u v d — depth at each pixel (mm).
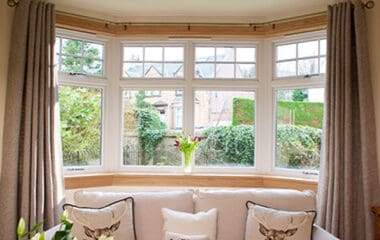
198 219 2178
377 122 2701
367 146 2623
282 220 2094
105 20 3258
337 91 2709
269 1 2951
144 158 3373
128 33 3281
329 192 2684
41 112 2715
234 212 2287
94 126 3295
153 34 3285
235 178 3211
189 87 3350
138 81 3352
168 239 2043
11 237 2553
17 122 2631
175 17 3307
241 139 3363
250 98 3377
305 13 3092
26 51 2695
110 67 3340
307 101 3172
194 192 2463
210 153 3375
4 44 2721
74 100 3197
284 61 3295
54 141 2777
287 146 3256
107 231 2076
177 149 3373
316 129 3117
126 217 2193
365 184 2607
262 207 2217
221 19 3301
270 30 3236
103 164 3312
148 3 3023
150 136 3377
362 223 2648
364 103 2643
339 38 2732
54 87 2812
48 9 2803
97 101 3316
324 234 2084
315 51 3127
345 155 2654
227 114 3383
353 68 2732
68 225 1256
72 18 3062
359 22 2689
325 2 2943
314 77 3092
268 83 3330
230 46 3389
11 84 2648
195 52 3389
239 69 3389
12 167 2594
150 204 2322
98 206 2266
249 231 2146
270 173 3299
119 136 3355
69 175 3078
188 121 3354
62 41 3137
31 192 2625
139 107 3389
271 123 3311
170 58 3400
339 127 2689
